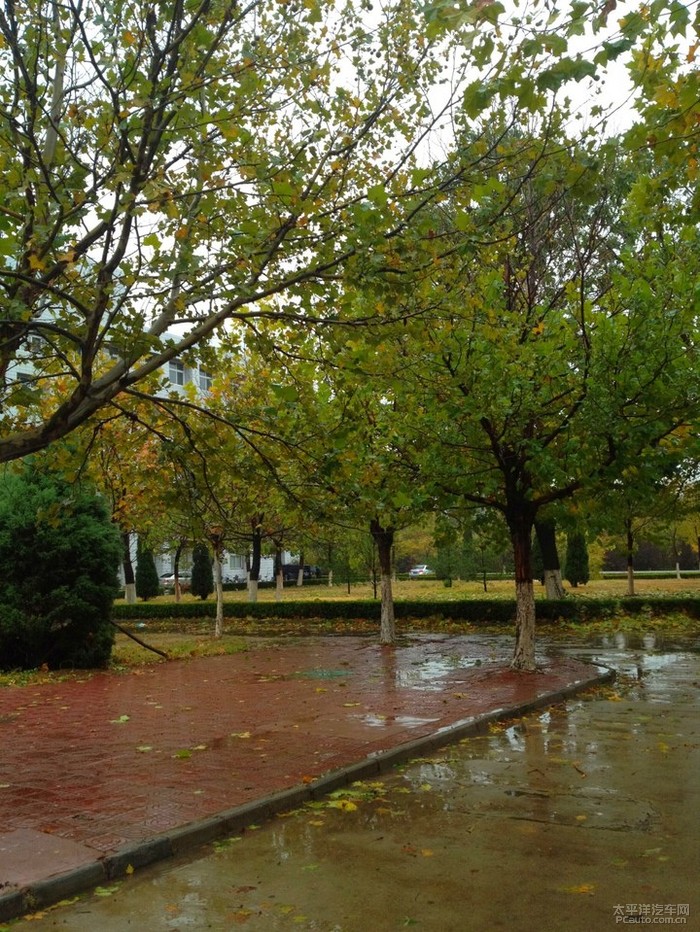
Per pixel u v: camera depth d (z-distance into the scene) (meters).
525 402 11.28
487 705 9.67
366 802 6.12
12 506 14.73
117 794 6.20
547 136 6.32
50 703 11.12
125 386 6.09
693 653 15.09
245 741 8.04
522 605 13.02
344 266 6.34
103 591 14.90
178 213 5.98
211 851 5.18
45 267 5.55
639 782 6.47
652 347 10.36
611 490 11.73
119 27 6.23
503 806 5.91
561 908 4.14
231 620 26.88
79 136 6.68
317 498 7.26
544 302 13.52
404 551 39.16
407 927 3.98
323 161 7.10
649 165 10.58
